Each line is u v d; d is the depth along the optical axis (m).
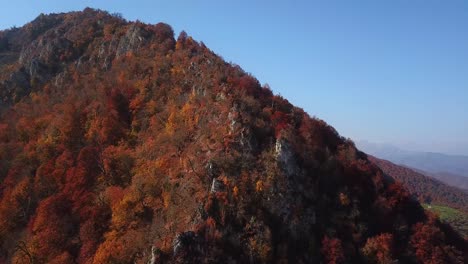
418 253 86.75
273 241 76.00
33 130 125.31
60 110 130.12
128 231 78.94
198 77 117.00
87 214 88.12
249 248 73.88
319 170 93.12
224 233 74.81
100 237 83.25
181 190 82.44
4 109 150.62
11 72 167.50
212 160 84.50
